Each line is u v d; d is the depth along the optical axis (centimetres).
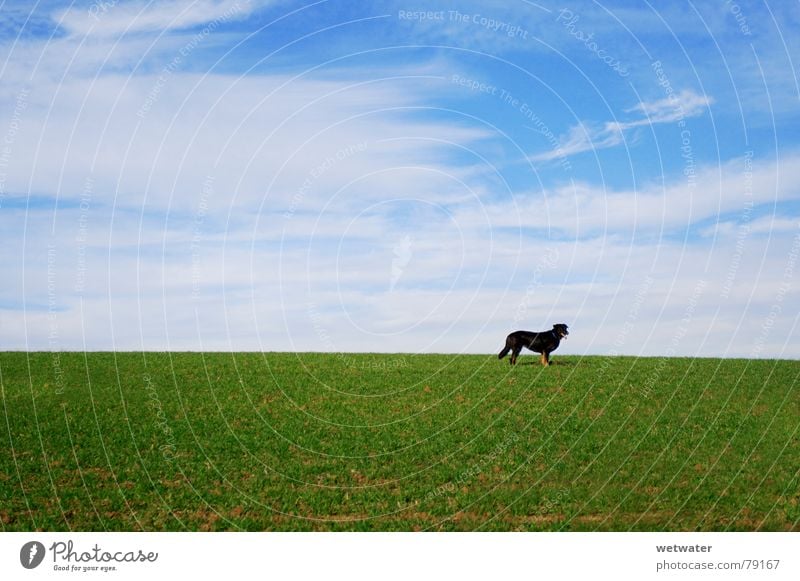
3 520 1288
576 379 2194
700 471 1486
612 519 1293
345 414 1866
